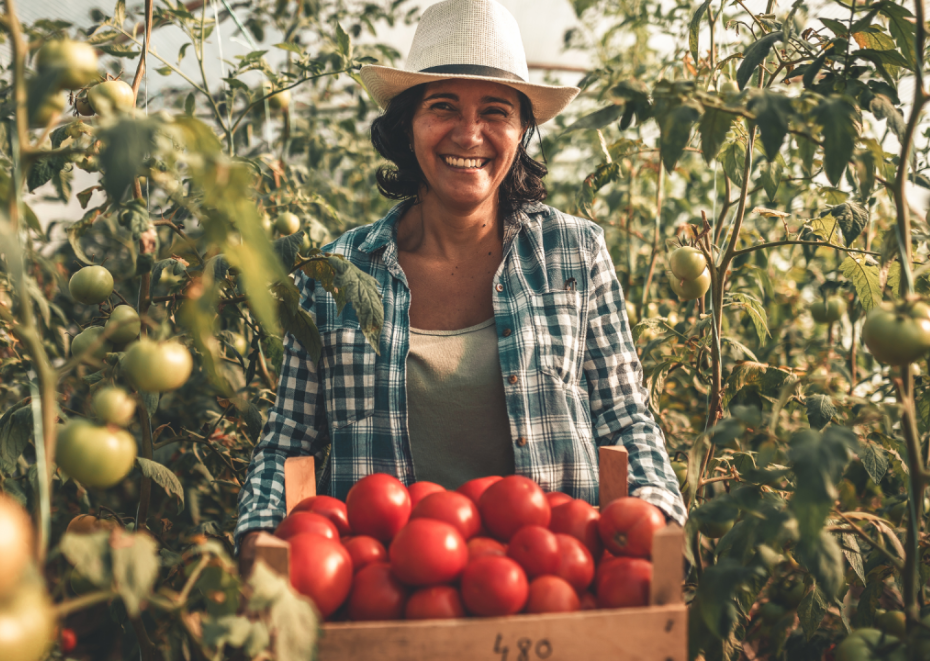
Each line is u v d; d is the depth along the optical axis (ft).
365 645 2.54
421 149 4.52
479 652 2.57
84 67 2.40
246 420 5.21
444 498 3.35
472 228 4.75
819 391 4.97
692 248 5.38
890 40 3.82
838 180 2.93
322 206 8.32
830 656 5.09
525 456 4.44
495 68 4.38
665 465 4.14
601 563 3.25
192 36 6.60
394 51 9.95
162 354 2.64
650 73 9.25
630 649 2.64
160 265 4.69
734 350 5.73
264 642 2.39
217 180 2.31
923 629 3.10
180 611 2.45
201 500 7.89
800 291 8.52
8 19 2.28
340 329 4.60
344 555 2.97
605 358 4.75
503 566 2.79
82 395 7.21
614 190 8.74
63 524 6.73
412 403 4.61
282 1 9.46
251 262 2.44
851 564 4.26
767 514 3.17
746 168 4.88
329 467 4.91
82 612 7.55
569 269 4.78
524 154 5.08
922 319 2.86
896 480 6.15
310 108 10.84
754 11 6.67
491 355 4.58
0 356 6.46
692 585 5.49
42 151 2.33
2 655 1.79
